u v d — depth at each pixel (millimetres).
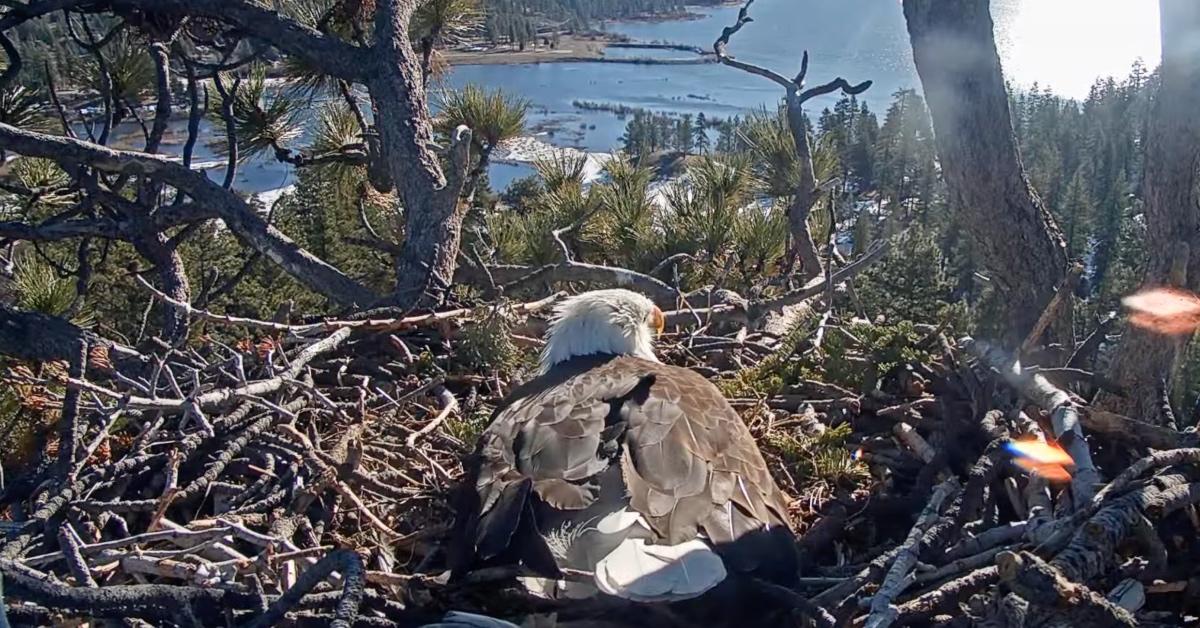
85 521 4156
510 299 6527
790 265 8438
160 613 3715
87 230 7020
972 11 4984
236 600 3471
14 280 7191
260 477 4531
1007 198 5160
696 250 8141
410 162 7160
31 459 4918
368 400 5145
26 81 7766
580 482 3322
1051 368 4695
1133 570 3426
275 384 4711
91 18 9008
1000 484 4090
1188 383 5418
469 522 3475
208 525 4055
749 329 6273
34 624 3596
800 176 7875
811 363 5293
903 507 4199
